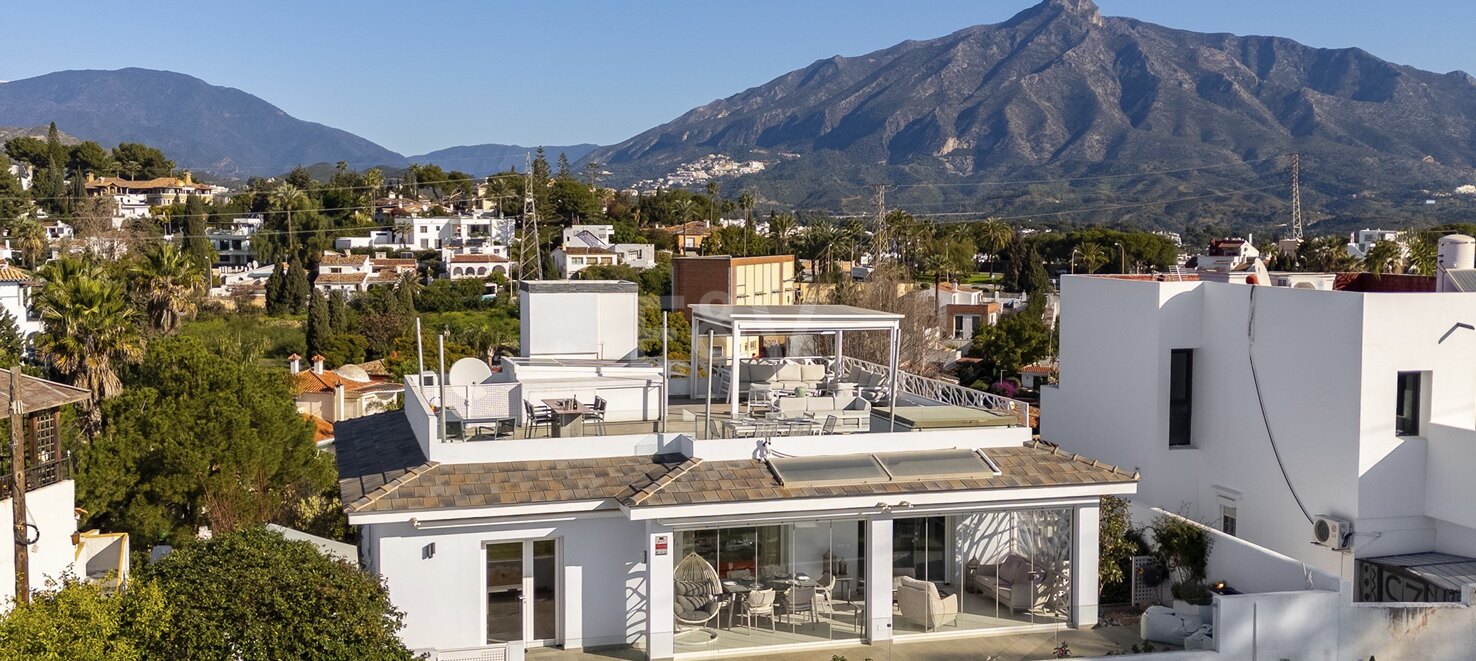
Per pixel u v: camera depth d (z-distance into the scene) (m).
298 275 100.69
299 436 32.25
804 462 16.09
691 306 20.77
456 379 19.70
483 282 111.81
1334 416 18.66
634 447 16.39
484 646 14.65
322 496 29.55
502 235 152.62
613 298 22.39
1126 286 22.62
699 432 17.55
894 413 17.95
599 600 15.54
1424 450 18.64
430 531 14.88
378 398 61.41
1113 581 18.00
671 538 15.09
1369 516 18.33
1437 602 16.55
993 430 17.38
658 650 15.02
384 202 177.12
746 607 15.62
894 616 16.39
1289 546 19.70
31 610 12.73
